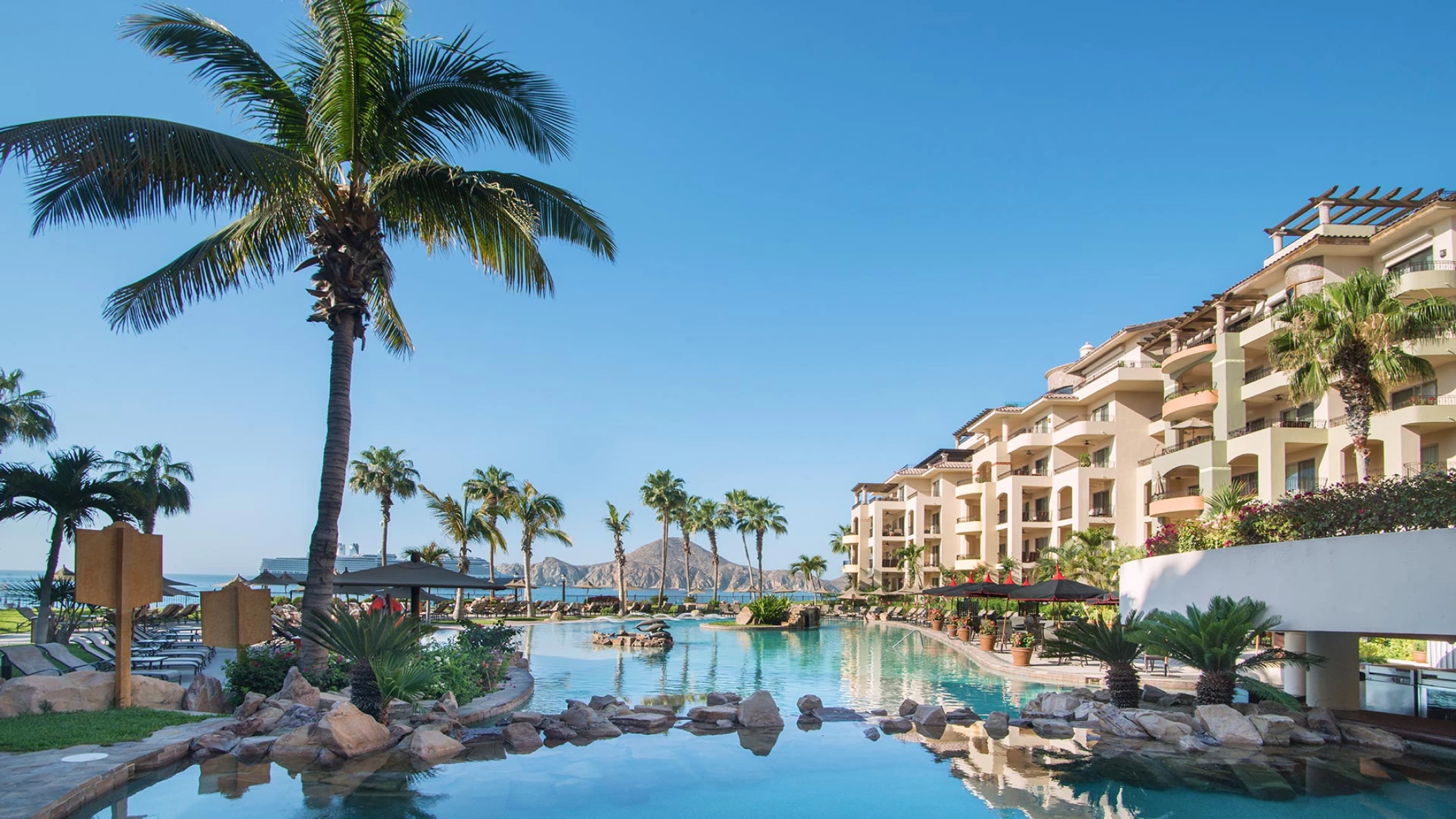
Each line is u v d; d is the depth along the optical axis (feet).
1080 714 45.34
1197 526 59.67
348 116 47.19
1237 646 43.47
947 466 225.15
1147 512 148.46
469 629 68.85
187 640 87.61
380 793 28.84
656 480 241.14
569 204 52.03
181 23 43.98
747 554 286.46
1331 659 46.37
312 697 40.93
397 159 51.21
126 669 40.09
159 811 26.05
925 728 43.42
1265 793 30.35
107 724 34.99
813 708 47.93
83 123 34.73
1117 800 29.40
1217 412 120.47
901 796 29.60
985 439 215.31
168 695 41.37
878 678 70.23
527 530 183.83
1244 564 48.57
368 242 49.11
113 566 40.22
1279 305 112.98
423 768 32.63
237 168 39.83
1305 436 104.58
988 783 31.60
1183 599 55.21
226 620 45.83
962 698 57.67
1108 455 162.50
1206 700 44.57
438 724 39.55
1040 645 86.89
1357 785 31.71
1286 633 52.21
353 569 190.70
